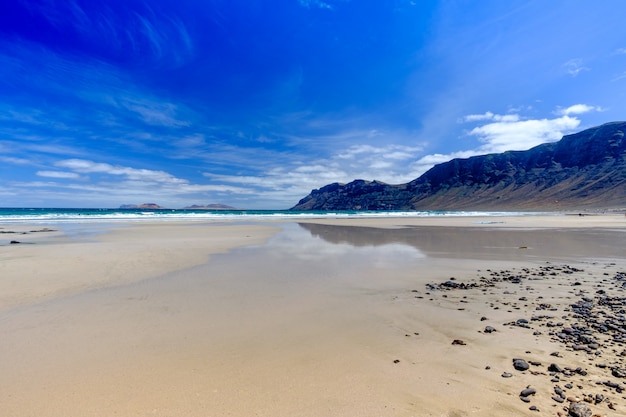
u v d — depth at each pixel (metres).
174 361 4.75
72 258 13.17
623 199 130.25
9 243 18.36
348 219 57.28
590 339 5.53
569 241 20.86
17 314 6.72
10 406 3.61
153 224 37.38
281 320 6.55
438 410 3.62
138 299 7.90
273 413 3.55
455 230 30.42
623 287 9.21
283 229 31.64
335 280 10.03
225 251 16.05
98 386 4.05
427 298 8.17
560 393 3.91
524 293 8.67
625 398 3.80
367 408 3.65
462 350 5.18
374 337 5.72
